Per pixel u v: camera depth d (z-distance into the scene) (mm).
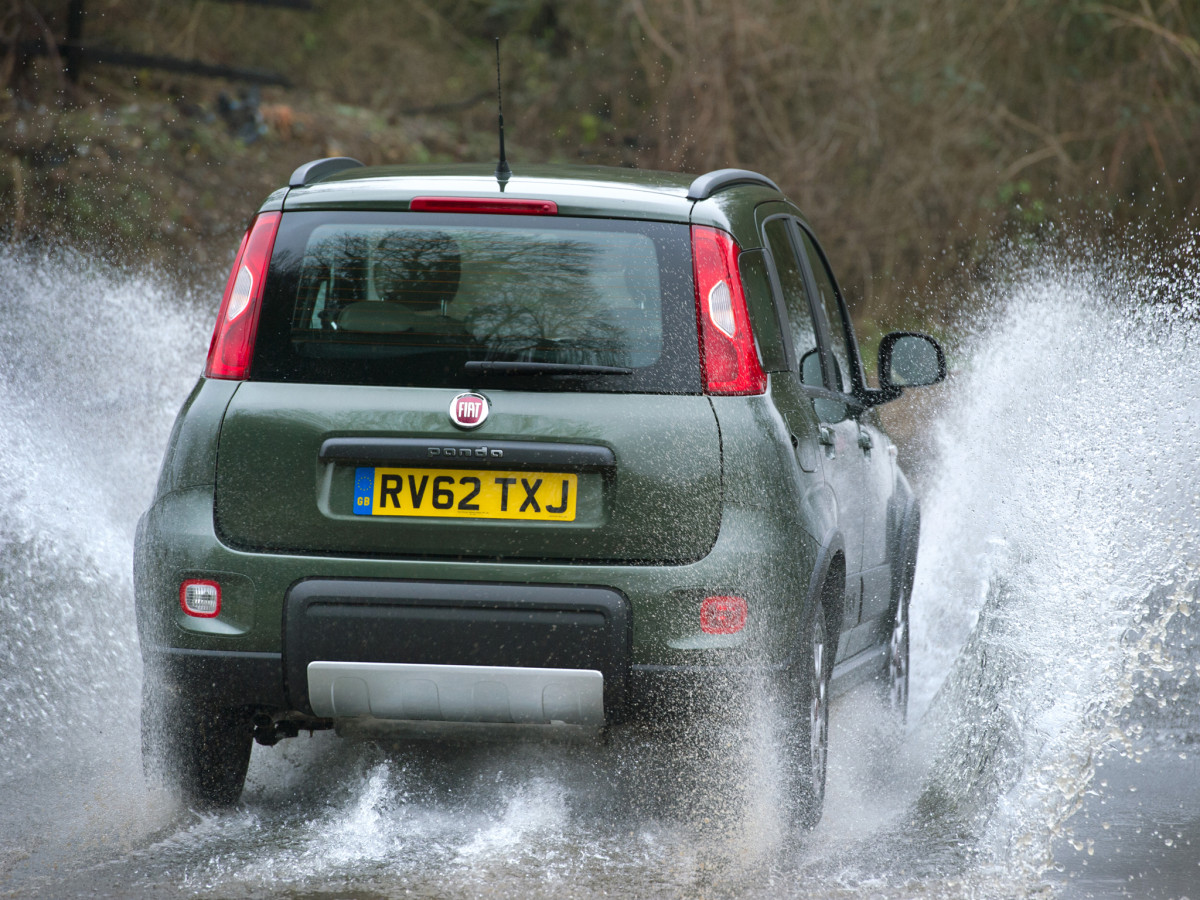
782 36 63250
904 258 62219
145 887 12797
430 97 73188
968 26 64938
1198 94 64312
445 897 12594
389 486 13930
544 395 14016
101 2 62688
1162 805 16234
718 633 13766
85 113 57062
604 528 13797
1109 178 63656
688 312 14344
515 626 13672
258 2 69500
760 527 14008
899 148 63031
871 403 18938
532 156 69688
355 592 13734
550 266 14422
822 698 15703
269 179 59188
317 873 13234
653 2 64000
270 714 14773
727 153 62156
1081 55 66000
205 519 14117
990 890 13094
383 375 14180
